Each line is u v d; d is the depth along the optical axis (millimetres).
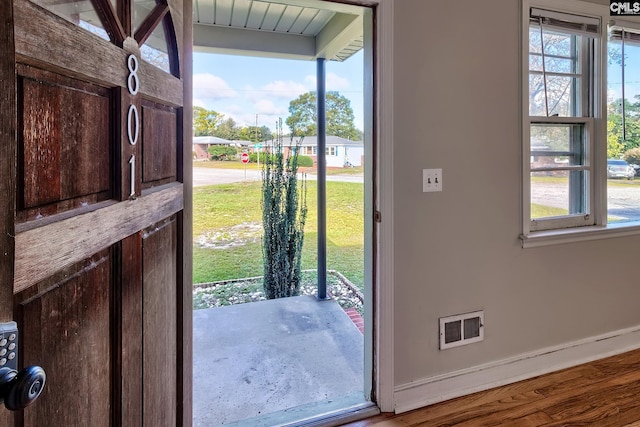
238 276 4508
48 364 572
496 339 2049
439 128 1854
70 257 616
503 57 1967
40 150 551
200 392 2023
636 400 1880
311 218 5379
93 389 706
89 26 678
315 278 4449
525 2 1991
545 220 2197
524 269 2094
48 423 574
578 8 2137
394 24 1732
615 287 2346
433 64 1822
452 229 1918
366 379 1920
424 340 1895
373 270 1829
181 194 1194
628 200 2475
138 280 885
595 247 2275
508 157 2012
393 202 1785
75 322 645
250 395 1994
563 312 2207
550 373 2146
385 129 1743
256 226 4930
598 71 2240
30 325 528
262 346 2559
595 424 1709
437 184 1867
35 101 539
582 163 2287
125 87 795
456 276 1943
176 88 1136
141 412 911
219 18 2875
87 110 676
